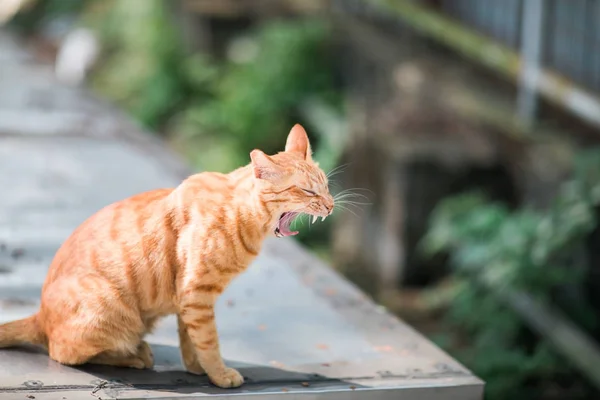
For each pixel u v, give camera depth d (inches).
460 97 437.4
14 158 359.3
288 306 217.2
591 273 374.0
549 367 344.8
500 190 438.0
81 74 724.0
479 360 350.0
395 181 440.1
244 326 203.5
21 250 243.8
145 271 165.3
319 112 575.5
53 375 167.8
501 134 426.3
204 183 168.7
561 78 387.5
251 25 704.4
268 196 162.2
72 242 172.7
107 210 173.6
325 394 170.1
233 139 610.5
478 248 368.2
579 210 348.8
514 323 372.5
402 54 499.5
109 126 431.8
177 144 634.8
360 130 504.4
